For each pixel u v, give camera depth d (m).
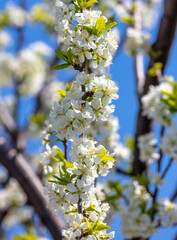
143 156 1.63
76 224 0.86
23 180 1.46
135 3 2.13
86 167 0.85
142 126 1.73
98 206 0.87
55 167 0.96
